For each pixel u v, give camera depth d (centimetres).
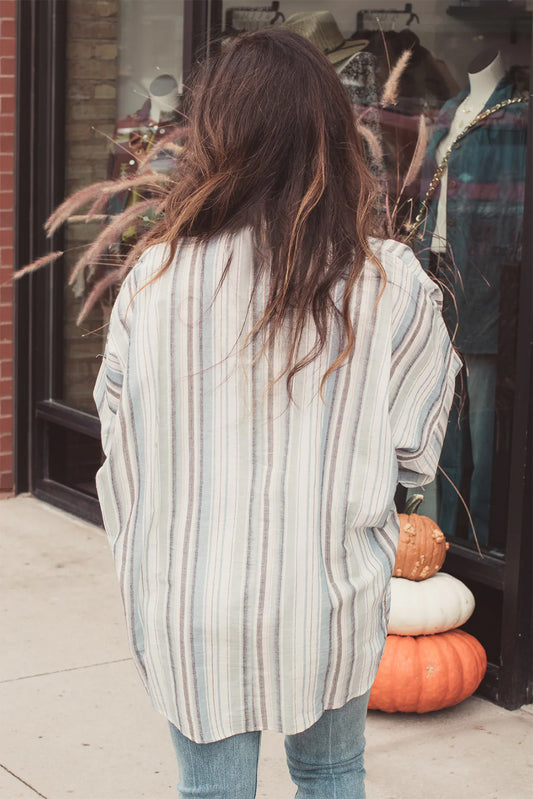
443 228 358
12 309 525
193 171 158
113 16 473
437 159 360
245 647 147
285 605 146
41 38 509
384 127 373
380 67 376
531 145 301
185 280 152
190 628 148
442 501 364
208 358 150
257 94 151
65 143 506
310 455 149
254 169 151
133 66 466
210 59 160
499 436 345
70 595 405
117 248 475
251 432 149
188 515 150
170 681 152
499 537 344
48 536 476
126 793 269
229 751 154
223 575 147
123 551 158
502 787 275
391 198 371
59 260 514
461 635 322
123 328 159
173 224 158
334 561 151
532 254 301
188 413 151
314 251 148
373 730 306
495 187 343
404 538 318
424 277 158
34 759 285
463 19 348
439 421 158
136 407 155
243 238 151
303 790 166
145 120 461
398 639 314
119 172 477
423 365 154
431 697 306
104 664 346
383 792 271
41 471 531
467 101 350
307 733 163
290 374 147
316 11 391
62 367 519
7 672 338
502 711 321
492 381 347
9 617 382
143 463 156
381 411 151
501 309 343
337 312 149
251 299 149
